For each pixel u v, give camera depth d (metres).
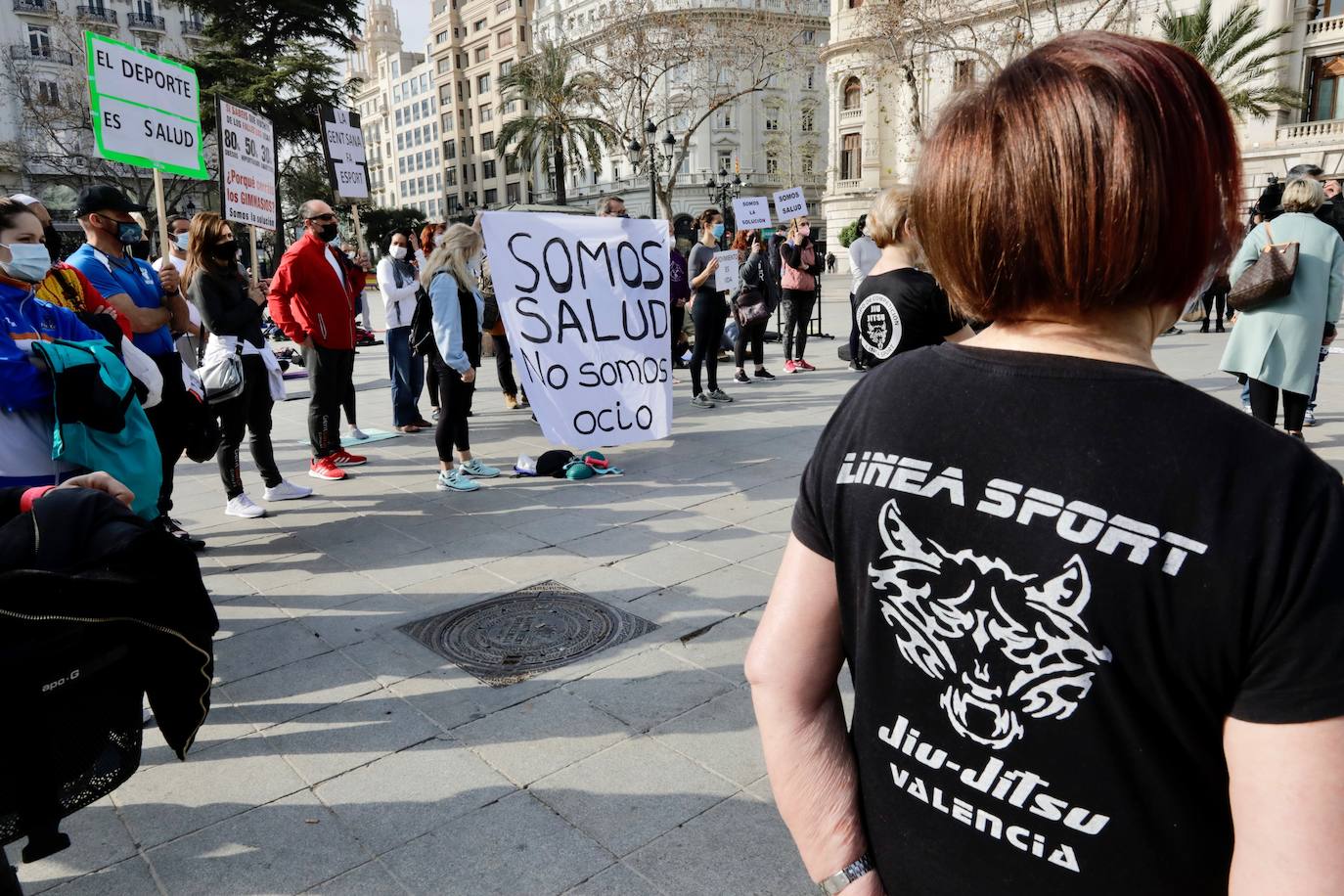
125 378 2.83
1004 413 0.74
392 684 3.11
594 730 2.78
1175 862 0.71
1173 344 10.52
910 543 0.78
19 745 1.38
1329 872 0.60
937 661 0.78
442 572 4.15
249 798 2.49
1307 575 0.61
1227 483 0.64
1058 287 0.74
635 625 3.51
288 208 36.19
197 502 5.52
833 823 0.91
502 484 5.68
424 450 6.83
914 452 0.79
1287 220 4.84
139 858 2.25
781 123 53.50
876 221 3.18
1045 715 0.72
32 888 2.15
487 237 5.49
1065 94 0.72
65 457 2.69
